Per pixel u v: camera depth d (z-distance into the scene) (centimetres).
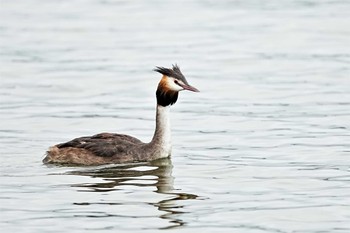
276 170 1531
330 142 1717
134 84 2342
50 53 2770
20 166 1570
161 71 1620
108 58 2686
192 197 1380
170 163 1591
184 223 1262
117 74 2458
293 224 1259
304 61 2588
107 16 3478
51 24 3306
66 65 2588
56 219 1280
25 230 1238
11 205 1345
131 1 3872
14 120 1952
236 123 1900
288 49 2778
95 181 1473
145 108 2077
